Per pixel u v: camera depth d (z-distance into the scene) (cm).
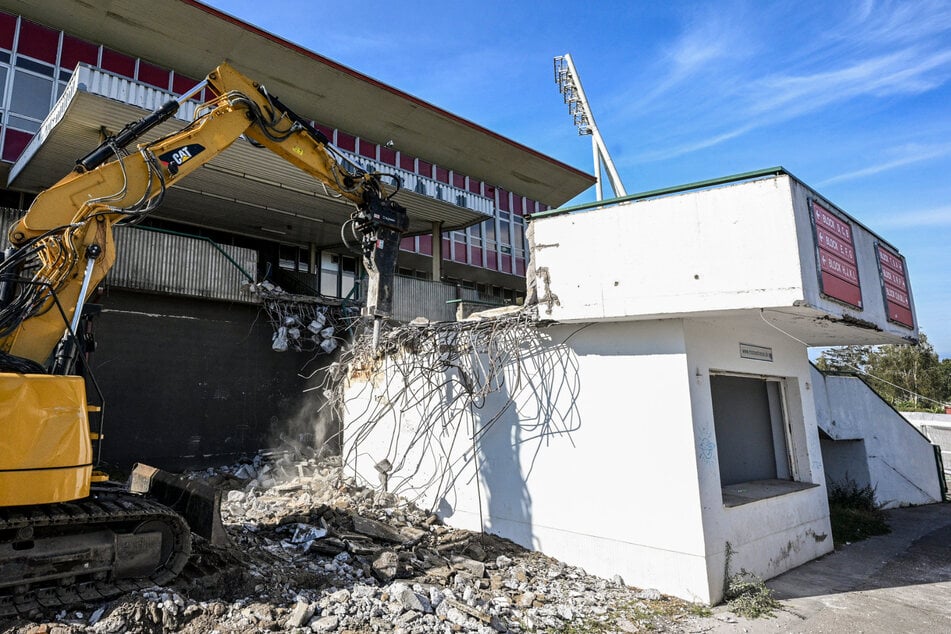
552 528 780
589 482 750
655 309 675
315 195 1583
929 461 1717
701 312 658
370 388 1119
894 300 878
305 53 1823
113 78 1098
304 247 2114
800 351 960
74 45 1541
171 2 1552
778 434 939
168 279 1251
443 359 961
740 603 621
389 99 2086
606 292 715
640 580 686
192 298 1297
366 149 2227
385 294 764
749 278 624
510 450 845
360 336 1216
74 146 1246
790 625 578
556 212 771
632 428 718
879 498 1423
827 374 1387
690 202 670
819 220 678
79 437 475
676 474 673
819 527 890
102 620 432
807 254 629
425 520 892
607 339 758
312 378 1477
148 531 521
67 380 476
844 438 1348
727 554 675
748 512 733
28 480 439
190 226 1856
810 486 876
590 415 761
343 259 2220
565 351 800
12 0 1430
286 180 1477
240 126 673
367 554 677
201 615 467
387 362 1083
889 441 1540
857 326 776
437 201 1795
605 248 723
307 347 1475
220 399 1314
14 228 550
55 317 522
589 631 544
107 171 577
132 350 1202
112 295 1188
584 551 742
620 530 711
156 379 1227
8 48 1433
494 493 855
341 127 2141
